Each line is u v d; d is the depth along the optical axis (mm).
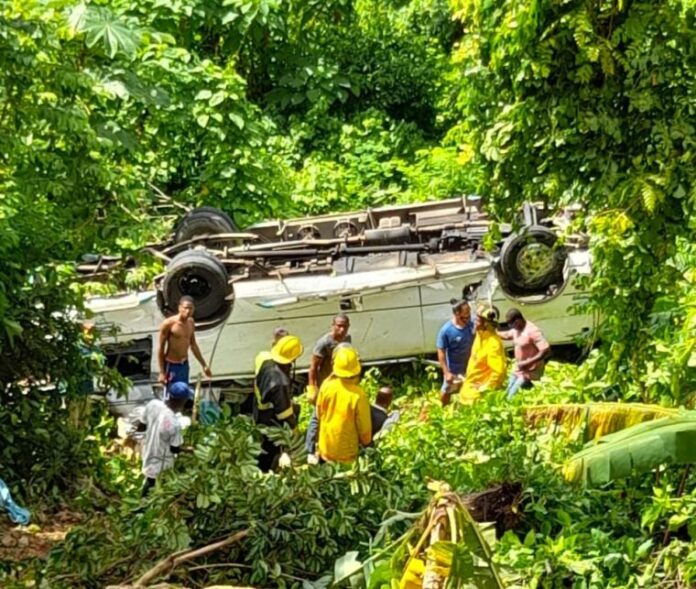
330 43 21125
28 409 10898
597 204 8789
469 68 9031
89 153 10961
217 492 7605
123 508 7965
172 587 6789
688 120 8562
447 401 12969
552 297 13961
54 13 10172
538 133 8688
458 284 14148
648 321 8836
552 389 10289
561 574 6891
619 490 8172
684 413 6820
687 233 8680
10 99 9859
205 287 13914
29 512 10156
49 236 11438
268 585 7508
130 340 13984
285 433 8336
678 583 6828
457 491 8273
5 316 10648
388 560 5848
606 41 8320
